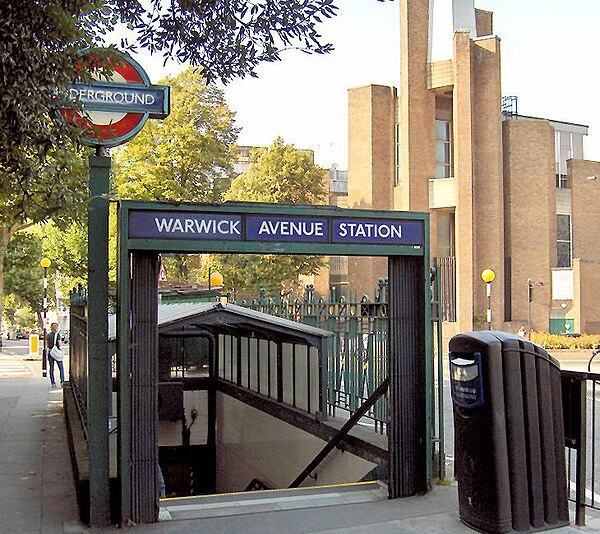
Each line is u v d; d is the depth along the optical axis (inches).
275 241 275.7
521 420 243.9
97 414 260.1
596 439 444.5
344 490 311.4
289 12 266.1
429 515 267.7
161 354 667.4
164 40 278.2
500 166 1544.0
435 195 1572.3
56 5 212.1
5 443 418.0
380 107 1713.8
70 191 222.5
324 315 446.3
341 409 450.0
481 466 244.4
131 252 265.1
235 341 621.9
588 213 1808.6
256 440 545.0
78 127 236.7
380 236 292.0
